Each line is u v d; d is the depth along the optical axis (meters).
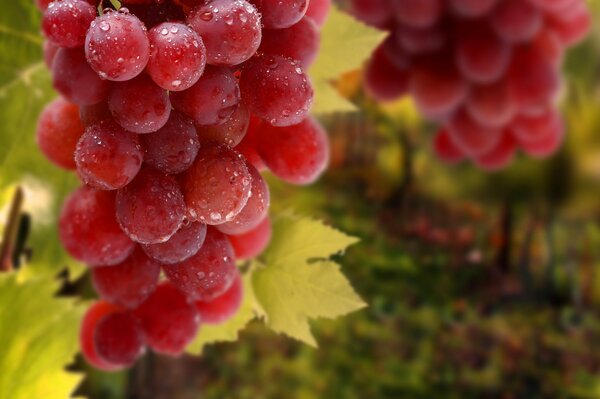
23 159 0.55
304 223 0.54
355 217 2.27
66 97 0.42
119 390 1.67
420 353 2.15
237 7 0.41
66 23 0.41
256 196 0.45
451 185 1.70
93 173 0.41
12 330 0.54
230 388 2.02
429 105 0.90
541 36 0.91
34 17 0.55
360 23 0.55
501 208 2.28
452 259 2.31
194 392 1.97
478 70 0.86
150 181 0.42
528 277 2.32
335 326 2.24
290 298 0.53
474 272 2.32
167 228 0.42
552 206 1.57
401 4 0.81
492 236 2.35
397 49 0.88
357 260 2.24
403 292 2.24
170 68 0.39
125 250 0.47
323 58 0.56
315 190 2.30
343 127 2.46
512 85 0.90
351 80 1.12
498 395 2.05
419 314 2.21
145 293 0.48
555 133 1.00
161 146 0.42
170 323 0.49
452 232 2.37
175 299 0.49
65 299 0.56
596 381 2.10
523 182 1.49
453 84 0.88
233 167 0.42
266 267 0.54
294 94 0.42
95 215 0.46
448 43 0.87
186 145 0.42
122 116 0.41
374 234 2.26
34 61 0.55
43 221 0.55
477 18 0.85
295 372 2.11
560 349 2.18
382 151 2.46
